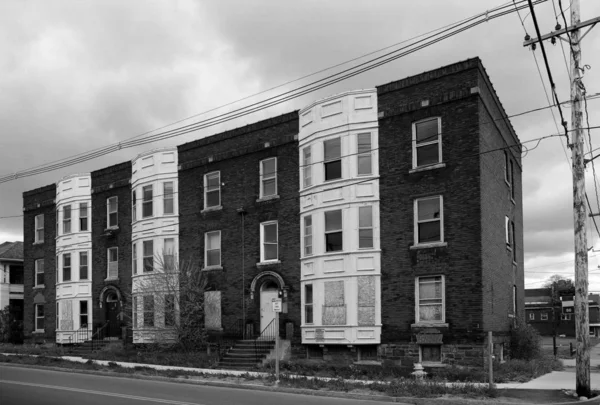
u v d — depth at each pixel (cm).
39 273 4184
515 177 3094
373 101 2553
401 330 2388
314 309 2609
